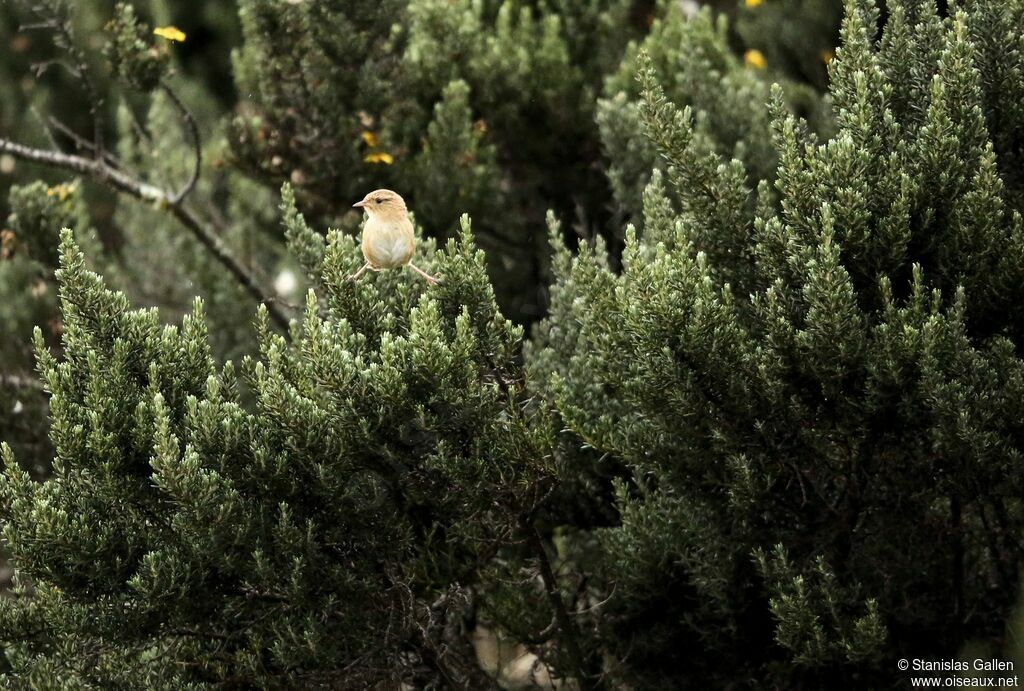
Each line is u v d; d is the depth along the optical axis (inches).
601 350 411.2
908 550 409.1
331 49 596.1
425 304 370.0
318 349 366.6
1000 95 400.8
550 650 452.8
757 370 378.0
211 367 399.5
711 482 403.9
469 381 374.6
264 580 372.5
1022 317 383.9
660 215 450.6
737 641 427.5
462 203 608.7
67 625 369.1
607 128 578.6
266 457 368.8
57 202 651.5
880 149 392.8
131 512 375.9
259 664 388.5
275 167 610.5
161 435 349.4
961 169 378.3
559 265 486.0
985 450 363.9
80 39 932.6
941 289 386.3
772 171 544.1
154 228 748.6
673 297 371.6
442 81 633.0
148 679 388.8
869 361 368.2
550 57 637.3
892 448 394.6
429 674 423.5
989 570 416.2
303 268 476.7
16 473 372.8
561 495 468.8
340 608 394.9
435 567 391.9
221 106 975.6
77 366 385.4
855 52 400.8
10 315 669.3
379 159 589.0
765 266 394.6
